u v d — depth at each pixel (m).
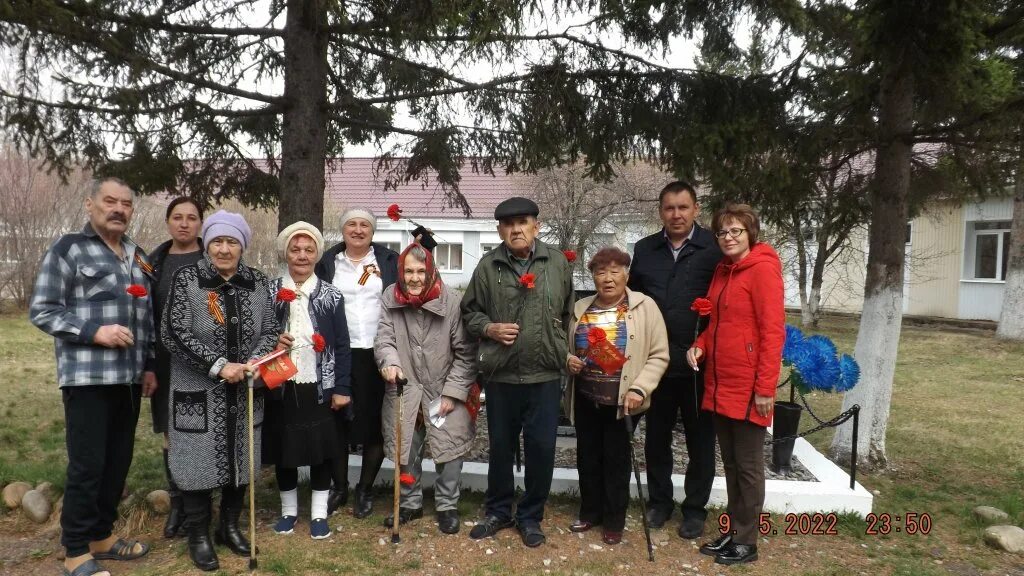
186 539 3.39
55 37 3.47
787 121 4.53
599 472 3.50
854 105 4.57
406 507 3.57
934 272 15.20
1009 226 13.80
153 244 13.98
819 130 4.38
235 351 3.03
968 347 10.86
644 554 3.30
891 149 4.54
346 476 3.80
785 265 14.21
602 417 3.44
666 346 3.30
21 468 4.35
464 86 4.71
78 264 2.88
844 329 13.30
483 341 3.28
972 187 5.22
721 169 4.37
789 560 3.31
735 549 3.25
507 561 3.19
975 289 14.33
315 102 4.66
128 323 3.00
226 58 5.09
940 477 4.68
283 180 4.69
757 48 4.59
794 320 14.95
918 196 5.77
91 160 4.46
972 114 4.13
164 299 3.30
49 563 3.23
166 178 5.01
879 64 4.08
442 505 3.48
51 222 13.43
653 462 3.63
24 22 3.24
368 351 3.58
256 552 3.11
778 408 4.26
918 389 7.81
